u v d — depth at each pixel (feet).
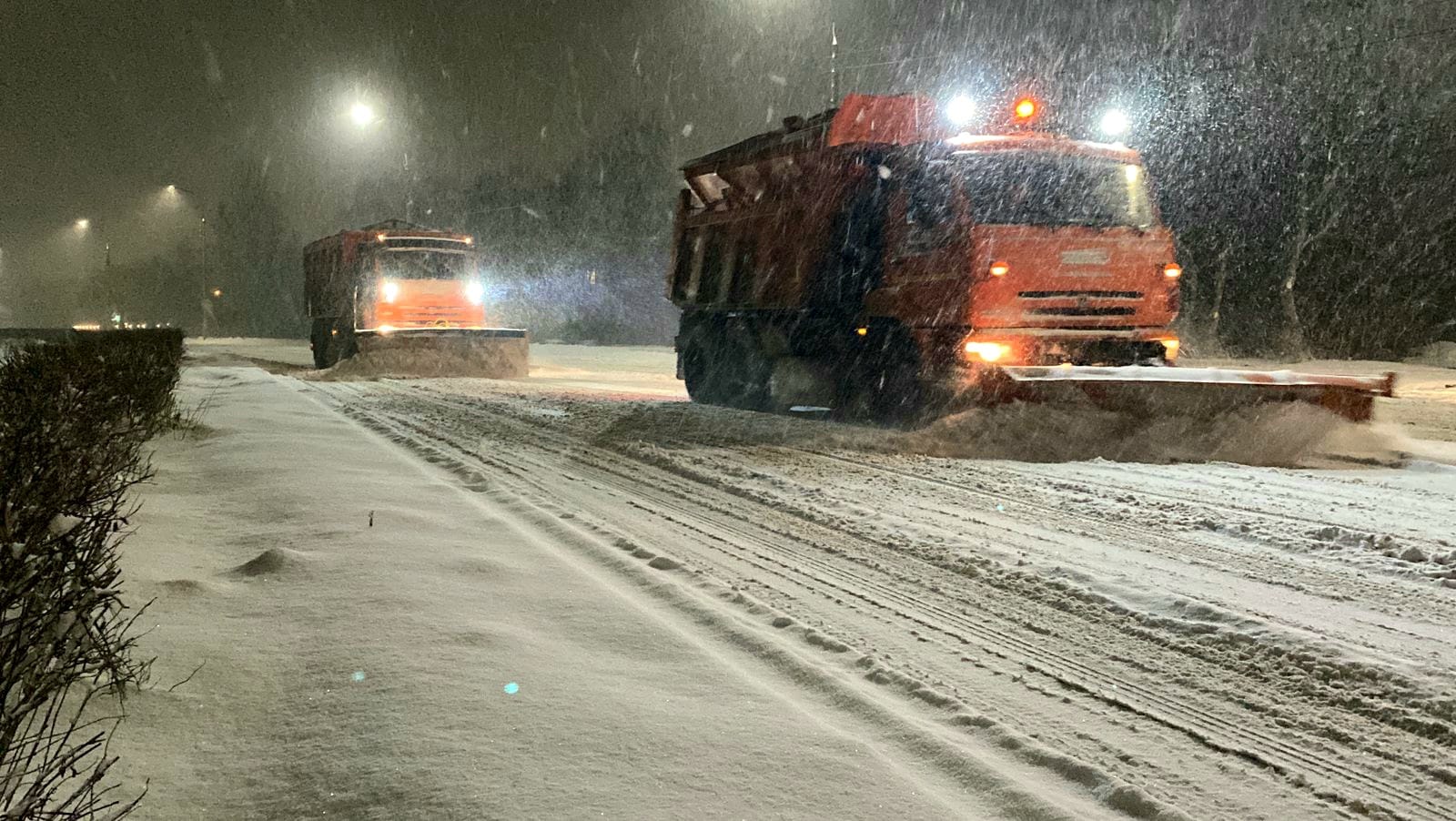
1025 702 12.78
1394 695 13.03
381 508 20.99
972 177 36.65
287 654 12.14
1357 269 110.01
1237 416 33.32
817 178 43.62
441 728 10.07
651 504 25.48
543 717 10.39
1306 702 12.96
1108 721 12.27
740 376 50.65
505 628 13.21
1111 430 33.06
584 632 13.30
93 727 10.02
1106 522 23.06
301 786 9.04
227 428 35.42
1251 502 25.20
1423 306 106.83
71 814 7.79
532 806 8.63
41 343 29.09
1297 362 98.53
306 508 20.93
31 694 8.61
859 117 40.81
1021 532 22.06
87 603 10.19
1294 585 17.98
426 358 78.48
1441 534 21.49
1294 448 32.60
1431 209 104.99
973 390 35.40
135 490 22.40
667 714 10.64
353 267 87.66
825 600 17.08
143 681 11.17
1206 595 17.29
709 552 20.34
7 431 13.78
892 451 33.91
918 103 40.55
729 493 26.96
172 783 9.11
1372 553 20.13
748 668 12.61
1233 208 112.06
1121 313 36.81
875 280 40.75
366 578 15.39
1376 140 105.40
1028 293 35.68
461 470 28.68
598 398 56.90
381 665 11.71
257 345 175.73
